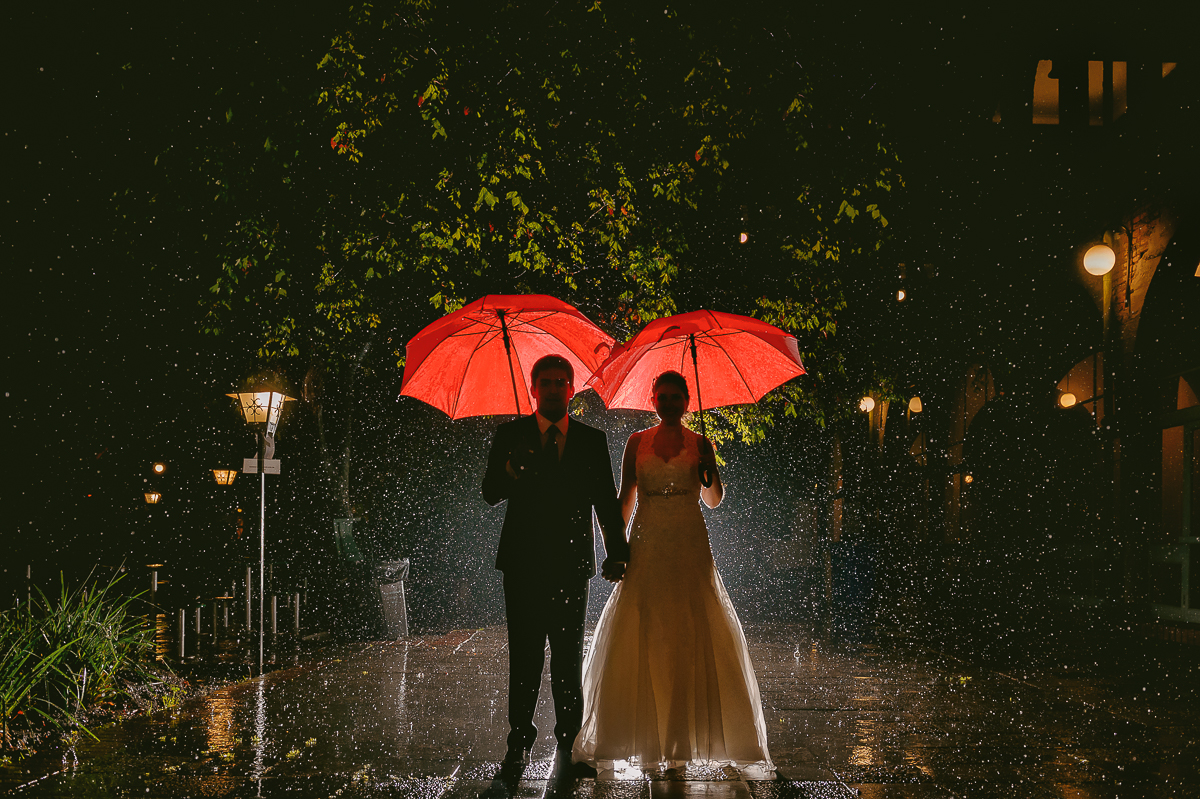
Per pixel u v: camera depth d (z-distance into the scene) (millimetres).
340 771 4246
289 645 10375
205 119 12945
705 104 12453
